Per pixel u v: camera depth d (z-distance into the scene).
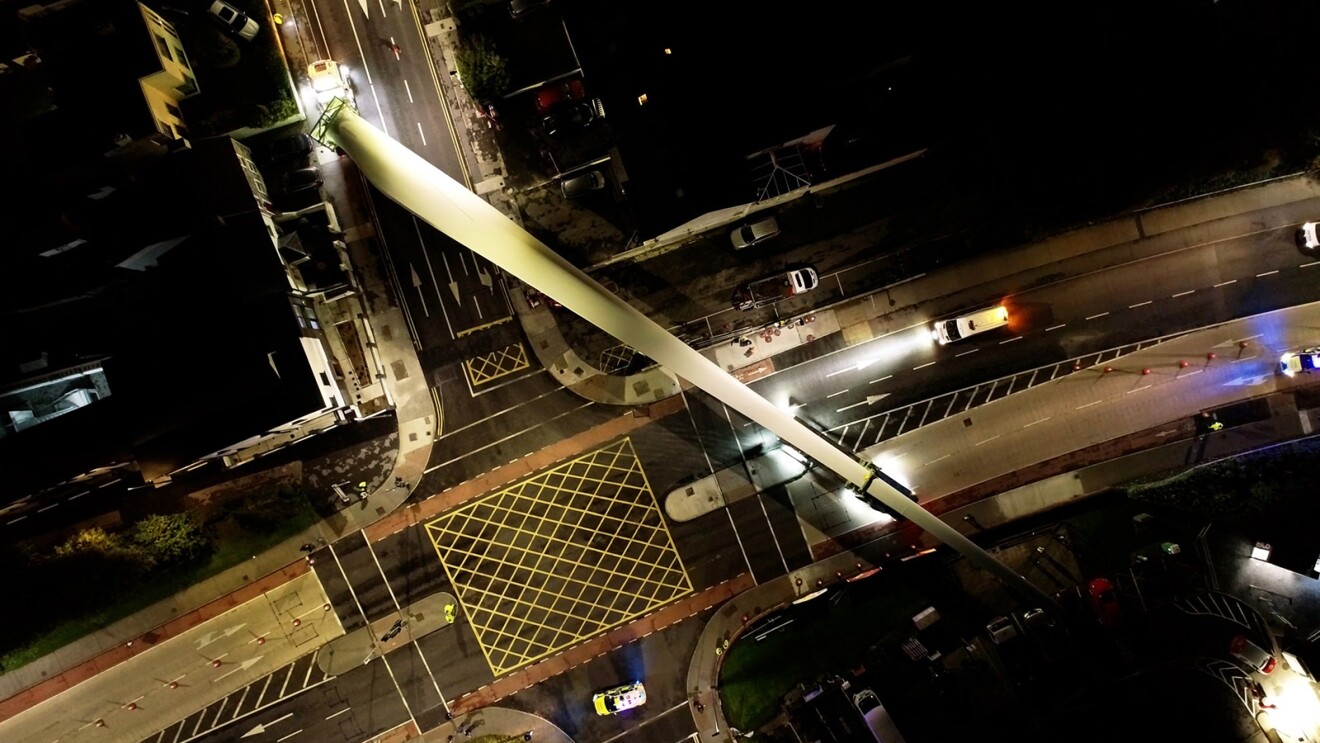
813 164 37.81
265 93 38.66
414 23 40.31
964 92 39.03
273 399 35.47
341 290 39.09
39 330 36.47
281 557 40.16
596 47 36.62
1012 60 39.06
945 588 40.62
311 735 40.31
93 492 39.41
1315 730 35.91
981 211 40.69
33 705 39.38
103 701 39.66
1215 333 40.81
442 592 40.66
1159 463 40.78
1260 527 39.12
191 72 38.06
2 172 35.06
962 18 38.41
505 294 40.72
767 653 40.53
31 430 35.38
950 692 38.66
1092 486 40.78
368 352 40.09
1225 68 39.50
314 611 40.31
